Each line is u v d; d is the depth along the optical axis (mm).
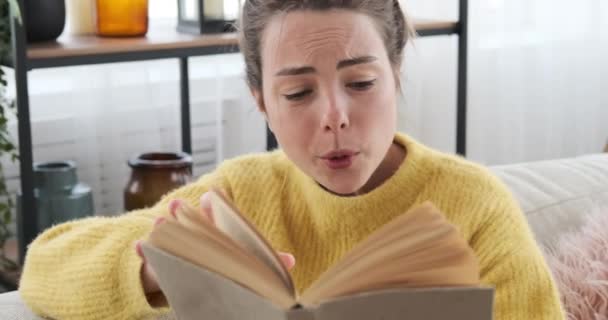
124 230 1136
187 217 807
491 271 1059
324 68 941
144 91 2871
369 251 729
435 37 3104
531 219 1480
